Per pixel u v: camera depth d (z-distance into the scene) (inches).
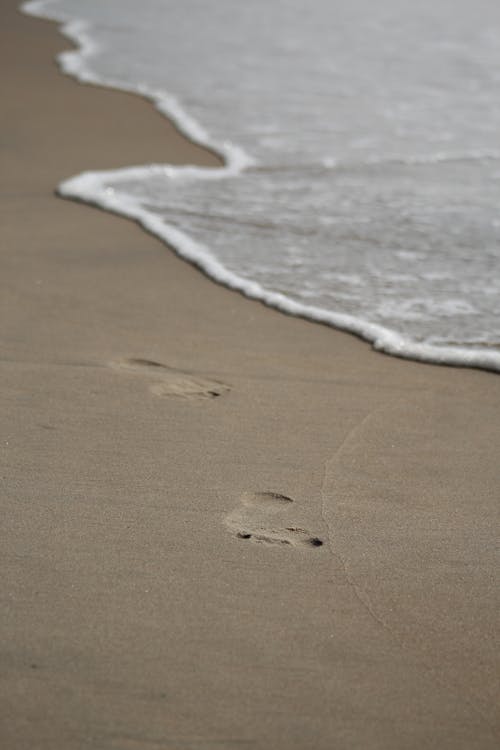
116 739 108.2
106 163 360.8
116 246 277.1
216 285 251.8
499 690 118.3
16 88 477.1
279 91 482.6
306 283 253.1
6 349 206.7
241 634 125.0
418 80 508.1
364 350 217.3
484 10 745.0
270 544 144.5
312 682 117.8
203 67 536.1
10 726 109.0
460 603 133.4
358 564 140.9
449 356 212.7
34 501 151.9
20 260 261.6
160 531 146.0
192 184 337.4
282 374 202.7
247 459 167.8
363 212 308.3
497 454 173.2
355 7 758.5
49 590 131.3
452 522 152.3
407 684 118.3
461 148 384.2
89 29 653.3
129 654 120.4
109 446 169.6
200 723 110.9
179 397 189.8
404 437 178.1
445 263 267.1
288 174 350.9
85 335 216.4
